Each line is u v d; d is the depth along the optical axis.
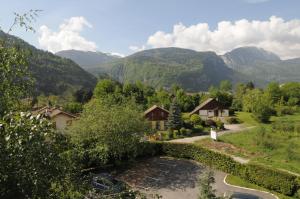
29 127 6.19
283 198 28.08
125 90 93.56
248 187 30.88
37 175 6.30
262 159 39.16
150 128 41.34
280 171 30.09
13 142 6.00
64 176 7.16
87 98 96.94
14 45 8.38
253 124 71.81
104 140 34.50
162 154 44.22
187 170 36.41
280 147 44.22
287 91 102.50
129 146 36.34
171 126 63.38
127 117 35.88
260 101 75.31
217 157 36.97
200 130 64.88
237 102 98.94
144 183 31.91
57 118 49.78
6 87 7.74
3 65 7.76
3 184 6.04
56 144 6.86
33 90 8.83
